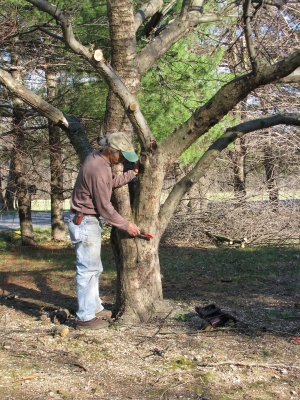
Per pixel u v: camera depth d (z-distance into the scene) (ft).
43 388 12.45
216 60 33.45
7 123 34.27
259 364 13.78
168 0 30.35
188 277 27.99
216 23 29.78
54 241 47.21
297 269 29.76
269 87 39.78
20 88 17.87
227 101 16.29
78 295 16.70
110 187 16.08
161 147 17.12
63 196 45.60
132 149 15.87
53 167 39.14
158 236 17.80
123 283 17.66
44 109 18.34
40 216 79.77
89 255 16.43
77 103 35.42
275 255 34.96
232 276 28.04
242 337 16.12
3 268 32.24
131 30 17.69
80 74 34.94
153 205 17.29
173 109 33.30
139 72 18.52
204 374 13.26
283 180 43.27
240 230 41.73
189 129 16.90
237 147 45.78
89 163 15.92
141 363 14.05
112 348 15.15
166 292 23.70
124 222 16.37
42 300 22.57
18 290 25.08
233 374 13.29
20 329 17.37
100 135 18.13
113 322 17.52
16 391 12.26
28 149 35.09
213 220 42.55
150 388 12.48
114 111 17.76
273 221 41.24
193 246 41.22
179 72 32.96
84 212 16.25
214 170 45.52
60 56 33.76
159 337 16.02
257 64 15.64
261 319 18.37
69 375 13.26
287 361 14.10
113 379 13.03
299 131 44.93
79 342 15.65
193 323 17.57
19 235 50.39
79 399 11.86
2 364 13.97
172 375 13.23
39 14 31.91
